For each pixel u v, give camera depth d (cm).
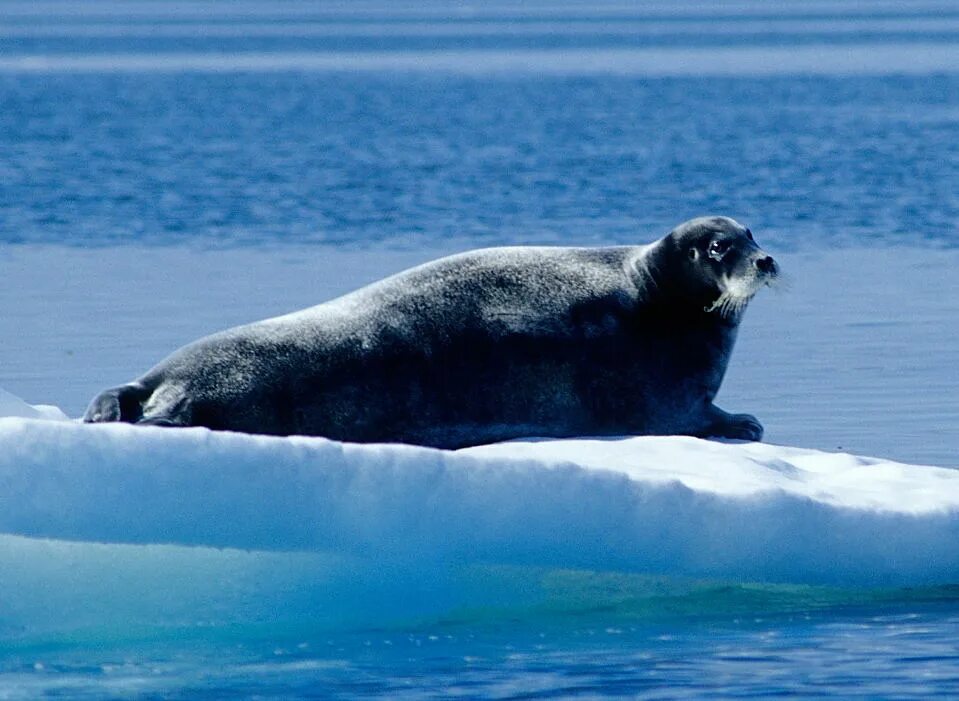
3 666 3009
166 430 3103
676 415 4338
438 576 3306
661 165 14900
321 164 15250
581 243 9875
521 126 19575
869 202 11925
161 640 3159
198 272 8694
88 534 3053
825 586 3478
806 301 7731
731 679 2939
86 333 6812
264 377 4056
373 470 3164
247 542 3123
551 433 4234
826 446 4869
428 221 11044
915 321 7150
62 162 15275
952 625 3247
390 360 4134
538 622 3281
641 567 3334
